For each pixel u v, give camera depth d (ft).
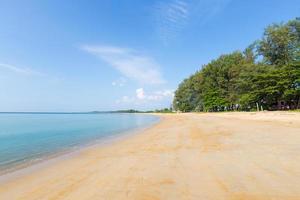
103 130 91.40
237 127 61.00
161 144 41.83
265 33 184.75
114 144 48.52
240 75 195.11
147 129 85.10
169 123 114.32
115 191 18.62
